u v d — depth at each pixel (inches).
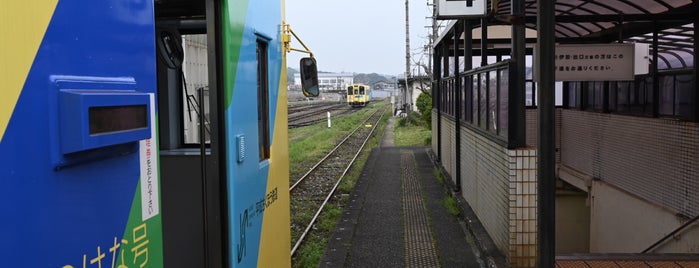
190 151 154.6
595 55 305.7
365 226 336.2
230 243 122.1
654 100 352.5
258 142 143.8
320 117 1819.6
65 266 59.6
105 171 67.4
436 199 416.2
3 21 51.4
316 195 451.2
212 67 120.3
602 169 430.0
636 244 362.3
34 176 55.0
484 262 260.2
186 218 145.4
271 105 158.1
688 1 313.4
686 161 301.9
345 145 903.7
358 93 2765.7
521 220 234.2
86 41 63.4
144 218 76.7
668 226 319.3
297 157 716.0
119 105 65.8
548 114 158.9
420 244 296.0
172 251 145.4
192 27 157.4
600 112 442.3
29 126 54.4
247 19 135.3
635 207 365.1
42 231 56.1
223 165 121.9
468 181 365.4
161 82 160.4
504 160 245.1
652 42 370.0
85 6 63.4
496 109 270.1
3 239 51.2
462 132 397.1
